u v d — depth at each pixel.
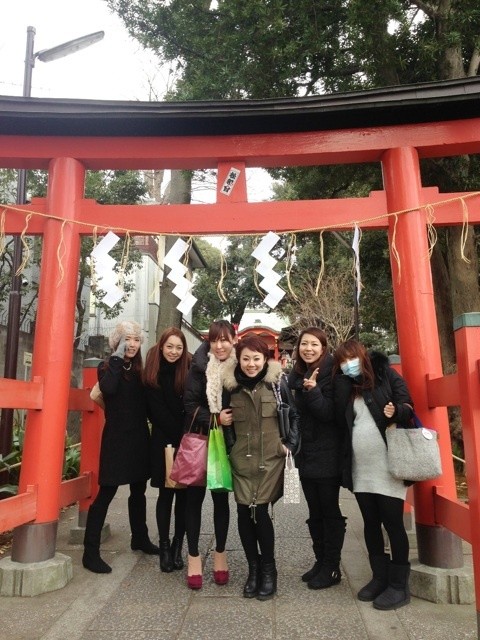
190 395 3.38
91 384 4.66
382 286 12.45
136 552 4.11
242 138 4.04
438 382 3.24
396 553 3.04
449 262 7.93
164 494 3.76
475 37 7.21
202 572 3.63
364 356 3.21
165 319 10.27
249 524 3.23
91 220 4.01
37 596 3.21
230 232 3.97
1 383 3.13
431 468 2.89
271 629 2.75
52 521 3.54
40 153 4.05
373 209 3.92
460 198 3.74
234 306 22.16
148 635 2.69
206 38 8.20
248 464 3.16
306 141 4.00
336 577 3.34
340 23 7.63
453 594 3.06
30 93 6.91
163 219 3.99
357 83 8.44
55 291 3.83
